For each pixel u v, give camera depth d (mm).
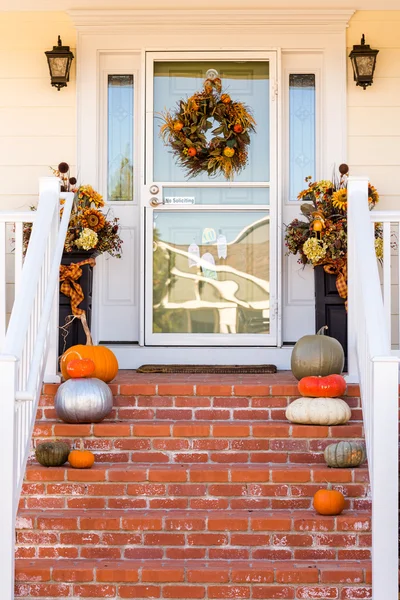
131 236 5629
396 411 3162
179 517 3744
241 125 5520
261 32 5543
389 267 4238
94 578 3557
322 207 5102
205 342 5543
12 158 5586
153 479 3904
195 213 5609
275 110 5555
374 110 5535
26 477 3912
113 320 5621
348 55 5543
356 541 3680
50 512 3846
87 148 5559
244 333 5570
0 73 5594
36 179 5574
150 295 5566
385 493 3158
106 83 5648
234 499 3883
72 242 5027
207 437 4113
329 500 3719
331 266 4988
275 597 3508
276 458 4070
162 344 5547
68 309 5098
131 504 3893
